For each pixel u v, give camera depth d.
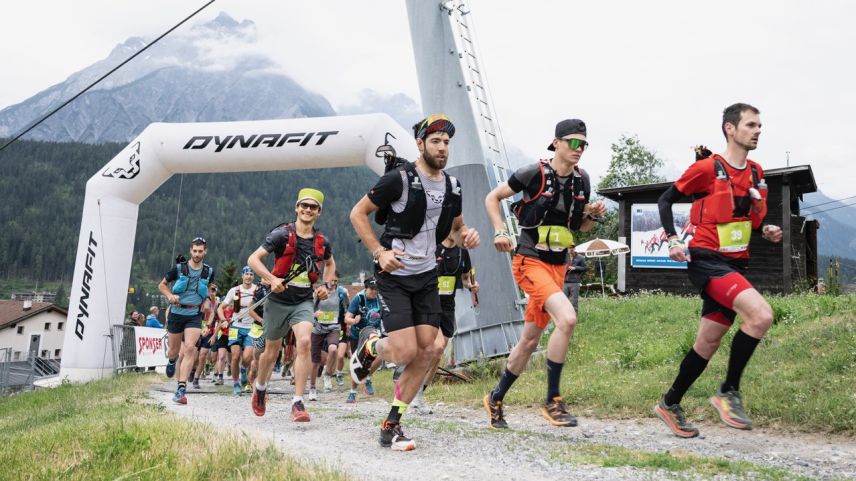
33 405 10.77
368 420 6.49
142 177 15.02
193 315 9.54
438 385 10.30
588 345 11.54
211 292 13.52
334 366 11.95
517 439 5.19
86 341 14.95
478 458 4.46
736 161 5.25
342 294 12.09
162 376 15.05
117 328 15.33
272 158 14.30
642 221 26.97
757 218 5.27
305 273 6.70
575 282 13.20
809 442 5.34
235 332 11.87
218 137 14.57
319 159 14.16
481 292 11.35
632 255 27.00
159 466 3.86
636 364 9.11
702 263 5.22
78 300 15.04
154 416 6.19
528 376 9.58
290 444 4.97
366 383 10.66
